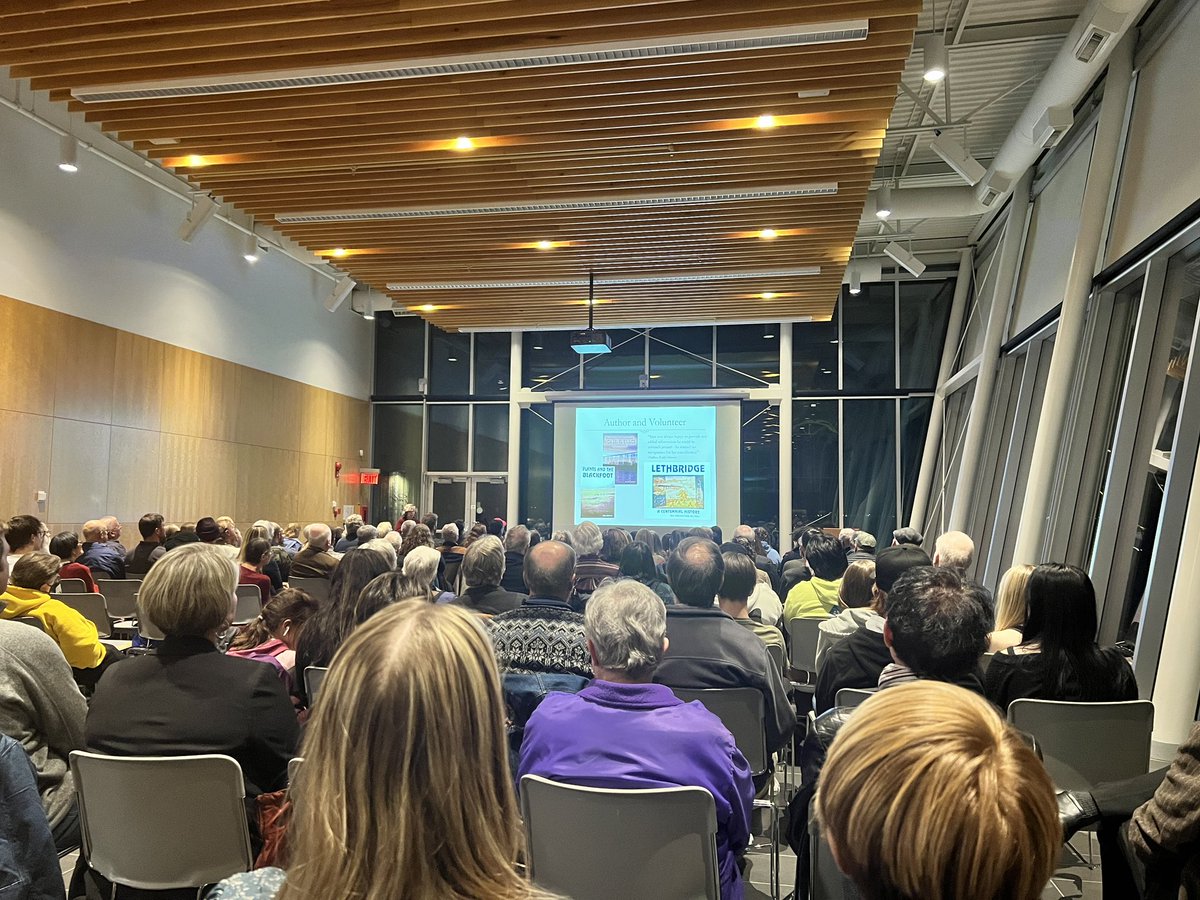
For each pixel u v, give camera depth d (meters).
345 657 0.85
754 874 3.11
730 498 11.84
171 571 2.02
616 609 1.93
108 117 5.11
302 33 4.20
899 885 0.67
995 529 7.78
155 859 1.94
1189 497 4.16
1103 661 2.57
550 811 1.77
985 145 8.59
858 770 0.71
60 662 2.37
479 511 13.63
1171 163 4.99
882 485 12.31
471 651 0.86
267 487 10.99
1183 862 1.35
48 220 7.74
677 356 13.07
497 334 13.73
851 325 12.55
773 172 5.80
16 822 1.53
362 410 13.59
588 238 7.05
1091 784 2.47
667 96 4.78
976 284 11.20
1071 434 6.03
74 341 8.02
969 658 1.92
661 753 1.77
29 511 7.51
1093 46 5.05
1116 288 5.80
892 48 4.30
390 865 0.77
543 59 4.25
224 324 10.18
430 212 6.42
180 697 1.98
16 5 4.08
